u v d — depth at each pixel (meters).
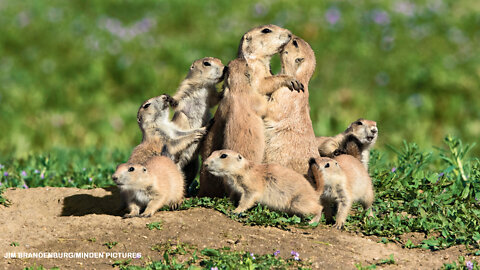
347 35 36.62
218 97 15.84
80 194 15.22
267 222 12.84
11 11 41.44
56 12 41.38
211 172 13.09
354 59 34.19
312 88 31.64
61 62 35.75
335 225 13.08
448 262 11.68
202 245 11.93
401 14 39.75
